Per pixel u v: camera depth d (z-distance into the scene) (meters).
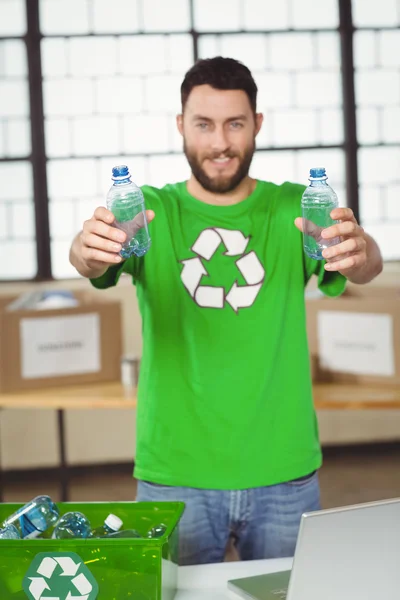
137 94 5.11
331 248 1.52
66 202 5.14
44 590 1.29
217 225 1.89
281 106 5.23
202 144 1.82
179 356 1.86
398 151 5.34
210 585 1.46
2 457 4.91
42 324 3.41
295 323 1.88
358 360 3.30
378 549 1.19
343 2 5.17
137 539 1.28
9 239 5.14
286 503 1.85
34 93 5.02
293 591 1.16
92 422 4.96
